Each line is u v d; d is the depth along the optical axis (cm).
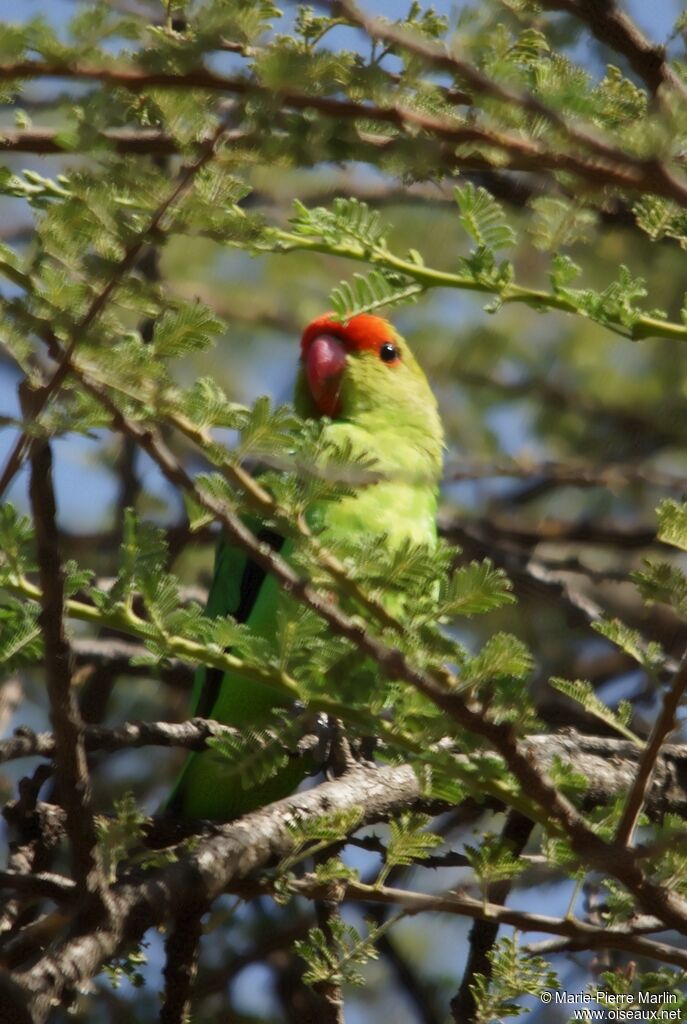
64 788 491
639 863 472
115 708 1165
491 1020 595
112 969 601
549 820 489
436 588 493
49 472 417
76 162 473
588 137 451
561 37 579
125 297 414
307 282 1223
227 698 848
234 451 433
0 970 489
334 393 1032
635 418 1187
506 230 544
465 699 443
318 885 616
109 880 532
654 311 571
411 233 1167
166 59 413
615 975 591
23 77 418
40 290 409
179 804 804
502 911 589
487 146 459
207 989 878
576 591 1131
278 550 935
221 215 431
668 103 484
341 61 431
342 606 477
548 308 555
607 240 1091
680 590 480
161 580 482
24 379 418
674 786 750
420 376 1062
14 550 472
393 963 1002
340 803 691
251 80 418
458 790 511
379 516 855
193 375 1140
